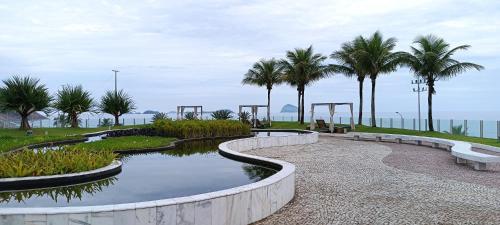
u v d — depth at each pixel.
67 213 5.40
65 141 19.36
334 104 31.58
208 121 24.69
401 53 32.75
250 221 6.87
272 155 16.25
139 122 39.75
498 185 10.07
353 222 6.85
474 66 30.05
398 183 10.26
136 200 7.47
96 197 7.65
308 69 39.16
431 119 30.94
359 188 9.61
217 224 6.34
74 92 33.97
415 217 7.14
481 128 25.34
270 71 42.59
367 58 34.12
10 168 8.52
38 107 29.19
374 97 35.06
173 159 13.37
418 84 32.53
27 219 5.35
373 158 15.41
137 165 11.87
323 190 9.38
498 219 7.04
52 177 8.52
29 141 17.94
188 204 5.99
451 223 6.80
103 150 12.38
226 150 14.05
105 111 37.91
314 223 6.82
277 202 7.61
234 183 9.06
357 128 33.62
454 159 15.38
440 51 31.05
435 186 9.89
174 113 43.47
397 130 31.53
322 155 16.28
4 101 28.16
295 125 37.59
